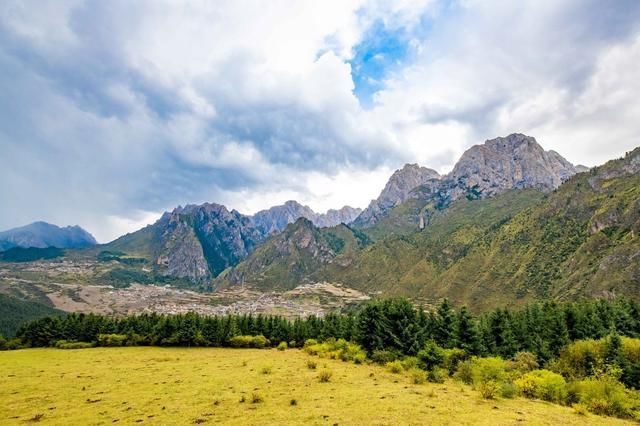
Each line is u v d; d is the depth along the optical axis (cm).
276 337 10506
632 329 7412
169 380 3956
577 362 5025
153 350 8681
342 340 7475
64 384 3756
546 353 6172
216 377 4156
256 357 6800
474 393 3475
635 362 4616
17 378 4156
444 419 2428
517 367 5431
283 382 3816
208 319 10650
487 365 4366
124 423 2386
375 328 6931
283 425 2277
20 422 2469
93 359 6412
